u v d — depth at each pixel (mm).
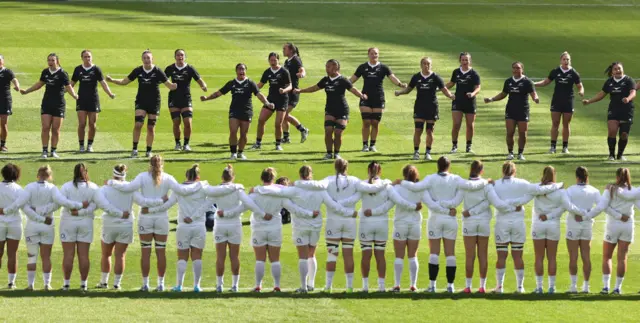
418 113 79438
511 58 115562
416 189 52281
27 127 86000
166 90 98312
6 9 131875
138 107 78188
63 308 47562
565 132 82438
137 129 78375
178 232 52000
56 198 51625
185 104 80125
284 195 51844
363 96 78438
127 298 50031
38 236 52156
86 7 135375
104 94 96375
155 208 51969
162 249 52438
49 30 119875
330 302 49781
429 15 135875
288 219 66812
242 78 78125
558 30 130000
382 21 131625
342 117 78750
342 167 52500
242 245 62844
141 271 55656
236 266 52344
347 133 87750
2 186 51906
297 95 83250
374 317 47125
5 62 105062
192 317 46375
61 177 72938
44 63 105562
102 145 81875
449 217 52438
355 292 52281
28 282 52438
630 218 53312
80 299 49625
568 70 81312
